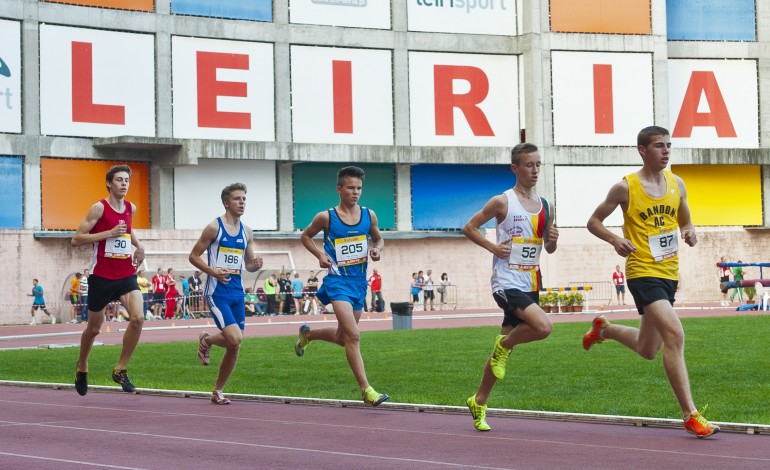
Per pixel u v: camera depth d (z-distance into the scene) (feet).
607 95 242.78
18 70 206.59
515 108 242.17
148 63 216.74
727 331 111.75
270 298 212.02
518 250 47.37
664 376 69.51
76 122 210.79
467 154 235.20
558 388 64.75
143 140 209.46
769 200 253.24
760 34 254.27
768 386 63.46
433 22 237.66
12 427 49.93
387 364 83.97
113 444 44.09
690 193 250.57
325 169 232.53
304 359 90.43
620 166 242.58
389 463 38.65
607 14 243.19
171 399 63.31
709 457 38.99
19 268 203.62
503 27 242.17
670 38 251.39
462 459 39.34
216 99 221.46
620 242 45.85
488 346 101.24
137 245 64.64
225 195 61.67
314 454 41.01
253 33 224.74
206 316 205.26
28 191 206.59
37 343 133.49
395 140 234.17
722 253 248.52
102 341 130.62
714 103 252.01
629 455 39.75
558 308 202.49
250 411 56.39
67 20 210.18
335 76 230.68
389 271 234.58
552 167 239.50
